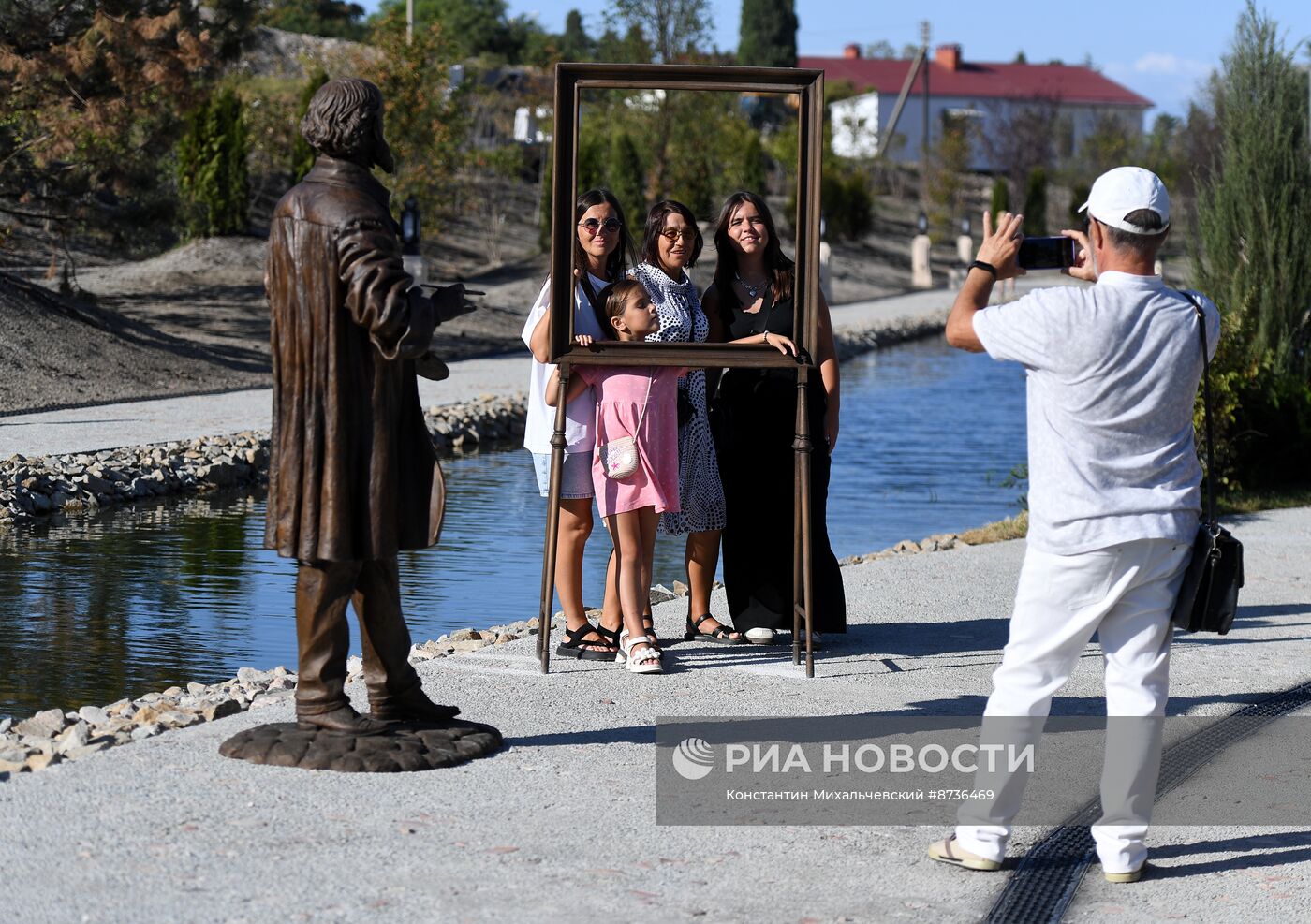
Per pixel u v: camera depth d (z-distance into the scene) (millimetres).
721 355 6742
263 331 25531
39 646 8016
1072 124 87500
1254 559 10227
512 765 5379
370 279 4863
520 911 4055
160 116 22625
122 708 6418
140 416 16969
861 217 56594
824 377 7352
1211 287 15023
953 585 9227
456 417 17797
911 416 21453
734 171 46031
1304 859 4691
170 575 9930
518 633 7938
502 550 11180
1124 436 4289
